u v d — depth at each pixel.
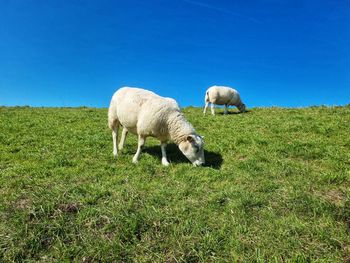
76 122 4.37
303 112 4.53
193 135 2.49
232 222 1.67
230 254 1.44
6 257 1.41
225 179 2.25
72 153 2.87
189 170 2.41
